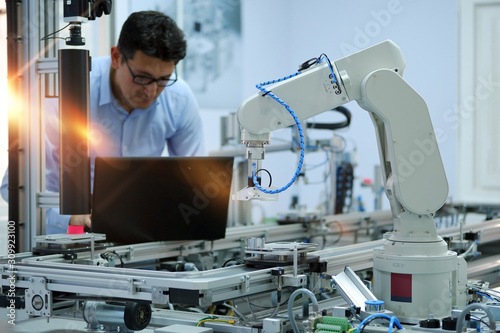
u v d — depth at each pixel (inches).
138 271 71.4
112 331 76.8
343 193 169.8
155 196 102.6
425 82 246.5
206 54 238.8
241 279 69.2
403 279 77.3
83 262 89.1
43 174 106.8
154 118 142.6
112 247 98.1
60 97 84.7
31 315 84.9
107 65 136.3
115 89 135.4
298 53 277.0
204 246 112.8
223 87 247.1
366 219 149.9
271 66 270.7
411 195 78.2
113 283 70.0
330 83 76.9
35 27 104.3
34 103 104.6
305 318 73.1
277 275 73.5
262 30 264.7
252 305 86.4
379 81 77.2
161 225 104.1
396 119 77.7
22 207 105.5
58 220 114.3
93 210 101.0
